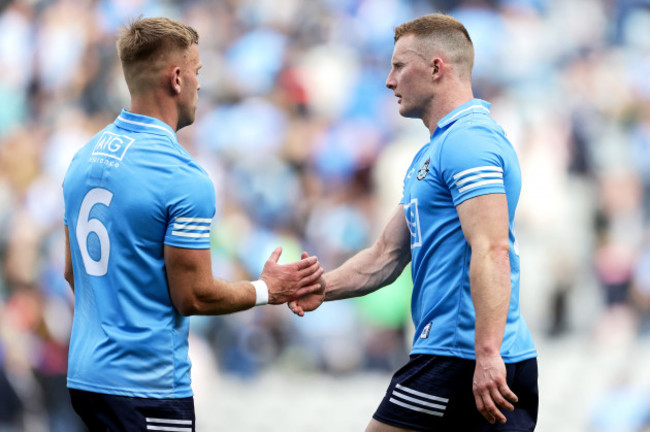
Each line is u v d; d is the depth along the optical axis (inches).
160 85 553.9
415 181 587.5
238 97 1963.6
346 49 2105.1
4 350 1123.3
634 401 1296.8
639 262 1595.7
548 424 1344.7
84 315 557.6
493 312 533.0
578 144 1705.2
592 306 1603.1
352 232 1631.4
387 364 1510.8
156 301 545.3
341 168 1756.9
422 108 595.2
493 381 528.1
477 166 549.3
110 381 538.3
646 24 2220.7
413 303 598.9
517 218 1606.8
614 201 1672.0
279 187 1748.3
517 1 2068.2
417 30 593.9
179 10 2192.4
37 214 1619.1
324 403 1417.3
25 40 2111.2
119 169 542.9
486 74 1905.8
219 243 1588.3
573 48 2102.6
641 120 1894.7
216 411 1391.5
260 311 1528.1
